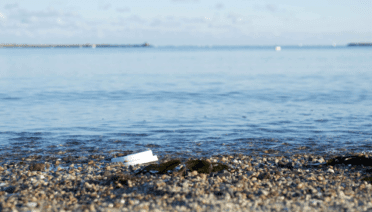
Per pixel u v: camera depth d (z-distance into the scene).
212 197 9.78
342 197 9.88
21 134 19.22
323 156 15.43
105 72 66.12
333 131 19.75
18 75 58.56
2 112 25.25
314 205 9.27
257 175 12.23
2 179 12.05
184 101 30.73
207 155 15.74
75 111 25.83
